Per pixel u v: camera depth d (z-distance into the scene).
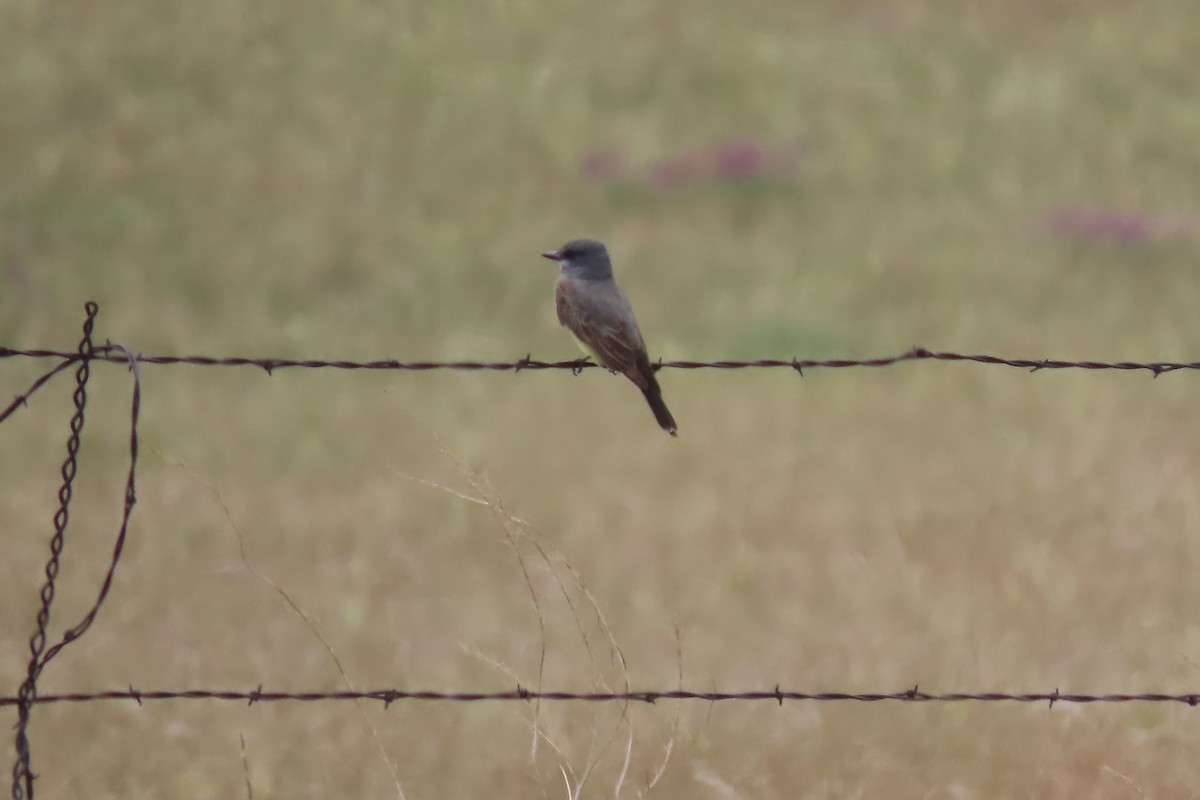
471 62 34.59
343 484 14.49
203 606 10.62
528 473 15.05
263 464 15.29
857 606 10.66
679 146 31.75
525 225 27.78
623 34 36.81
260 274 24.80
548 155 30.95
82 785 7.58
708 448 16.28
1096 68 35.84
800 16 38.44
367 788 7.52
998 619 10.21
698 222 28.41
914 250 27.20
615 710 8.41
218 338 22.25
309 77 32.97
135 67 32.19
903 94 34.50
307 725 8.38
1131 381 19.64
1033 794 7.30
